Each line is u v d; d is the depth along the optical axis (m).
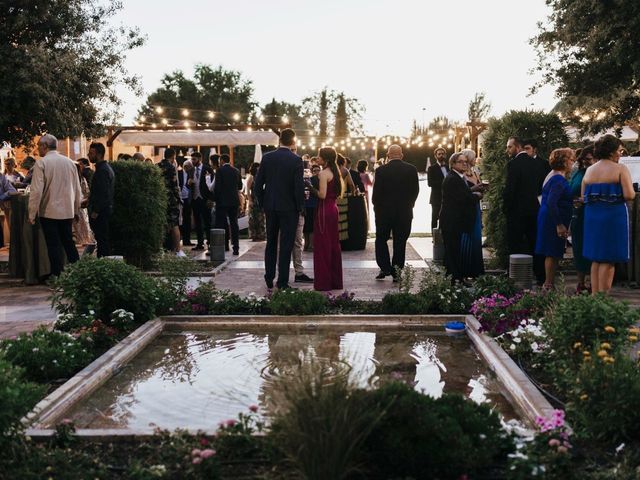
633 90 17.70
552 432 3.51
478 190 9.00
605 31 16.11
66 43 16.56
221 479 3.31
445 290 7.43
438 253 11.28
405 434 3.28
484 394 4.88
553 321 5.12
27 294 8.93
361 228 13.69
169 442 3.74
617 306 4.89
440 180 13.93
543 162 9.23
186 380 5.18
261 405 4.55
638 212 8.97
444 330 6.80
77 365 5.41
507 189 9.16
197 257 12.66
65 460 3.44
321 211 8.82
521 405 4.51
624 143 20.22
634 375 3.97
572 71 17.83
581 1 16.61
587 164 8.23
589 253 7.05
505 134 10.90
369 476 3.31
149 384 5.12
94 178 10.12
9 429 3.57
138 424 4.30
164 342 6.40
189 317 6.98
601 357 4.14
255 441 3.61
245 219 17.39
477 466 3.34
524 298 6.51
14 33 15.66
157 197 11.43
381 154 34.88
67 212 9.24
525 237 9.41
